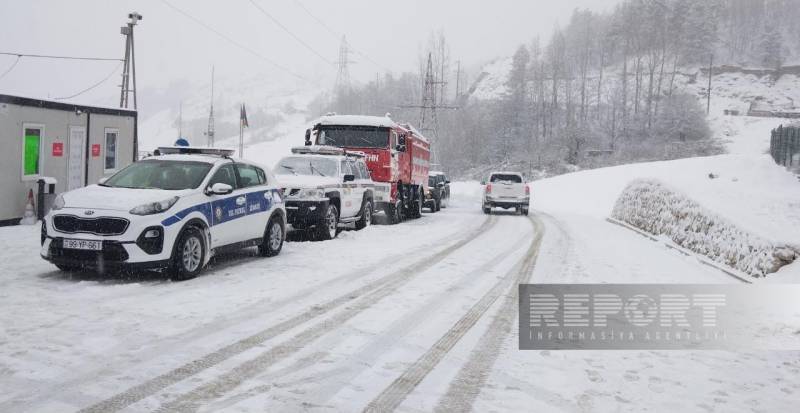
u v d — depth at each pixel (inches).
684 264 480.4
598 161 3550.7
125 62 1371.8
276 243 442.3
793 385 204.1
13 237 480.7
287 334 232.4
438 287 340.5
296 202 522.9
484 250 516.4
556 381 195.6
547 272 407.2
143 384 174.4
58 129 633.6
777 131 1747.0
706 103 5014.8
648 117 4128.9
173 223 323.9
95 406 157.1
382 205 754.8
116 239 309.6
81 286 307.3
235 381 179.8
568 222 911.0
